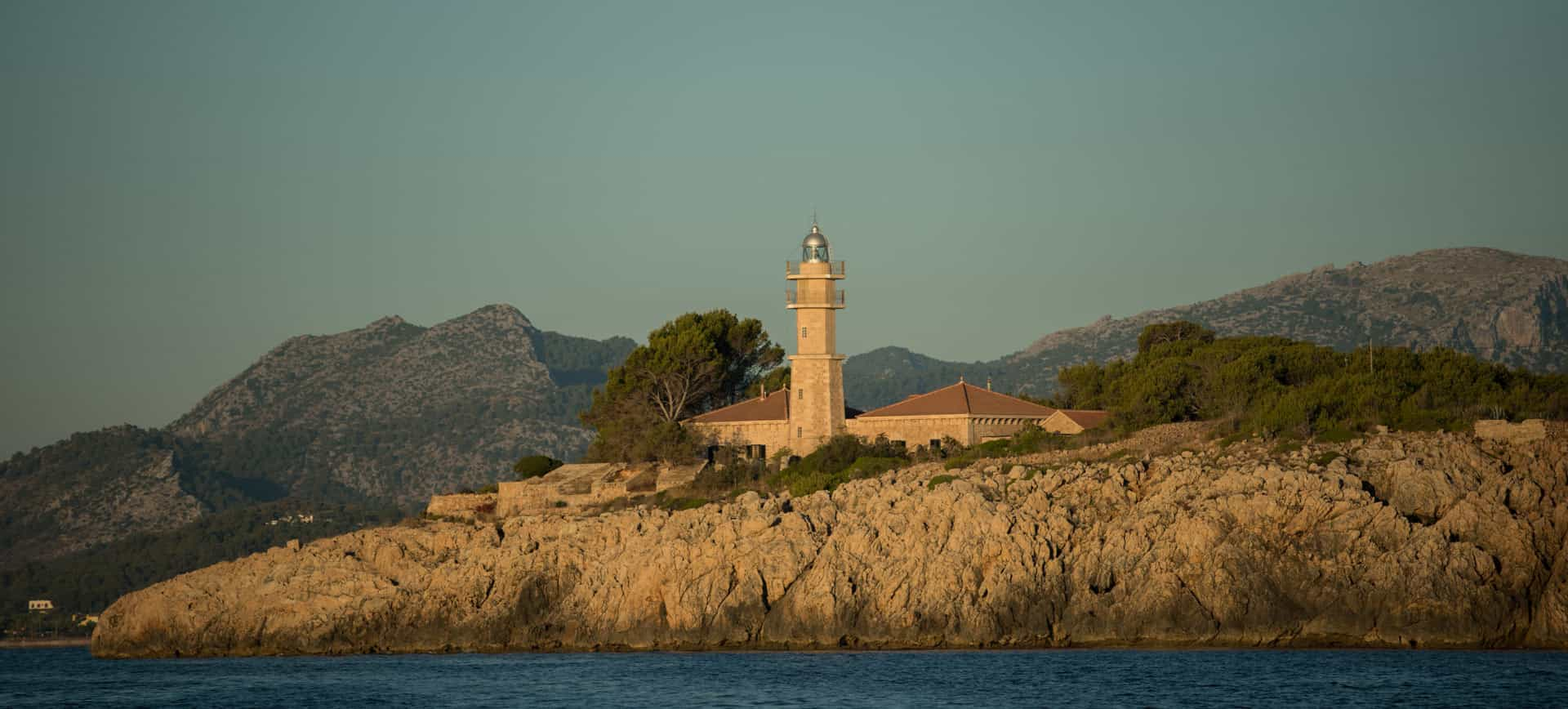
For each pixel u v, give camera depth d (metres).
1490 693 195.25
